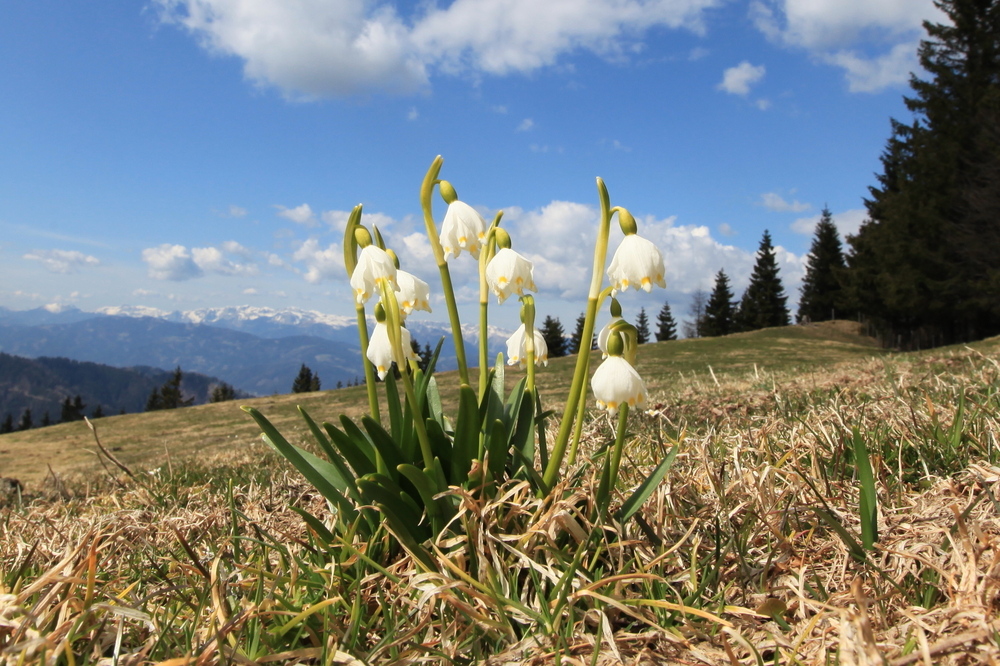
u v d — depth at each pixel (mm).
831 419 518
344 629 280
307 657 254
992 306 5129
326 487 336
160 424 3078
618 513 329
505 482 333
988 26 5301
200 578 330
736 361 3627
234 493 560
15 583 311
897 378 843
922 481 388
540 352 370
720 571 311
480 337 365
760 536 334
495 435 325
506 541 310
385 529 327
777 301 10836
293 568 308
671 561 313
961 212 5164
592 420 729
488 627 272
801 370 1557
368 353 343
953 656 222
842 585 288
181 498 606
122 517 485
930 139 5371
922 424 470
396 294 337
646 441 557
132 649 268
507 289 327
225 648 255
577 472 373
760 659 230
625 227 304
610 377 302
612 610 281
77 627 256
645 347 4938
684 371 2895
